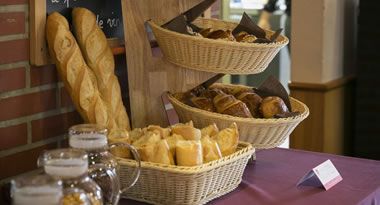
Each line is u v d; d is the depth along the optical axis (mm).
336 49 3590
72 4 1668
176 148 1440
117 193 1337
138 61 1761
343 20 3633
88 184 1162
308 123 3521
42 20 1552
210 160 1464
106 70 1645
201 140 1503
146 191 1456
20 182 984
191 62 1693
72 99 1571
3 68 1488
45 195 965
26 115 1563
